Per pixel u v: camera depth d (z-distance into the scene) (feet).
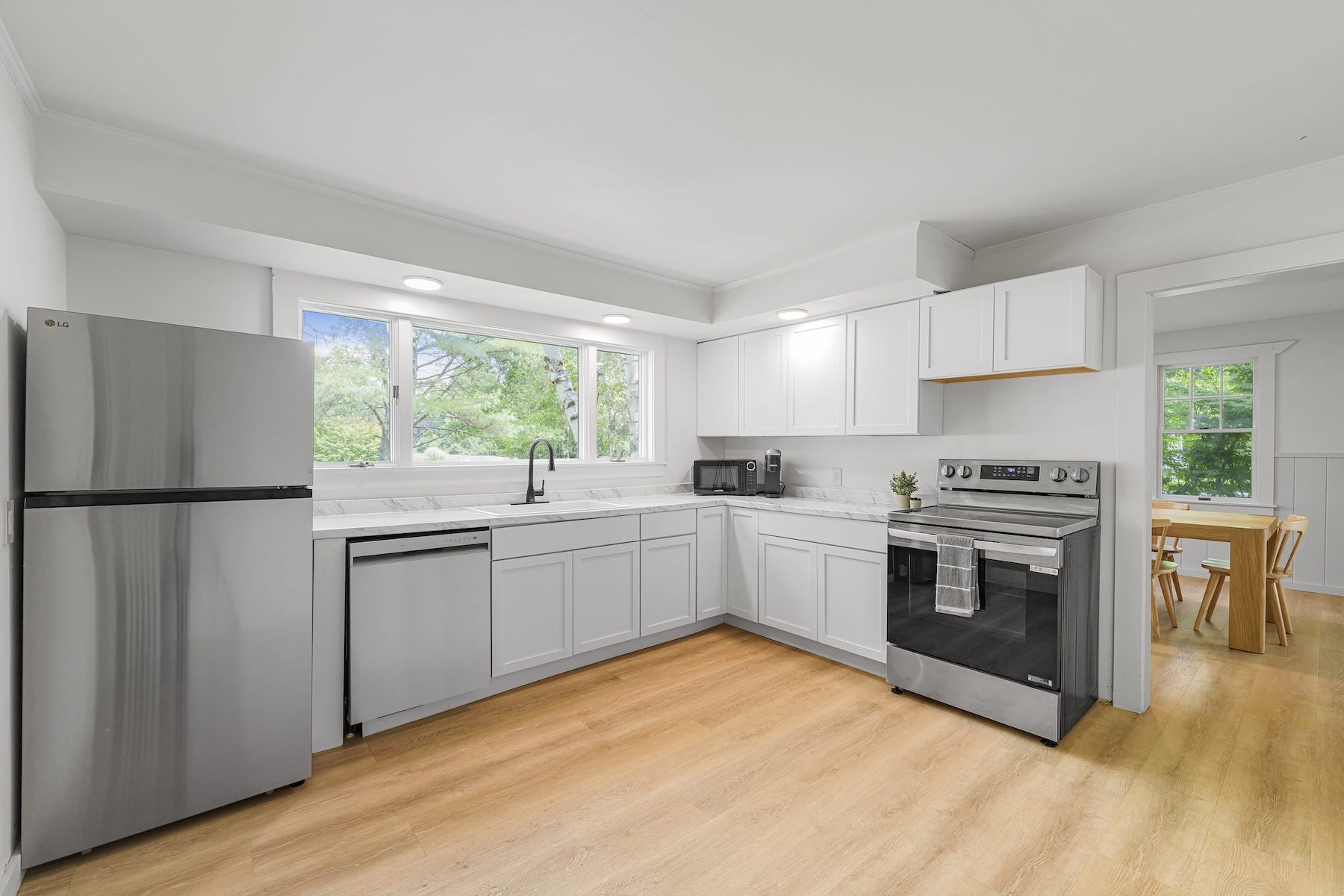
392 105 6.12
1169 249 8.50
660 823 6.27
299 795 6.73
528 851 5.83
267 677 6.61
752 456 14.97
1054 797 6.68
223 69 5.51
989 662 8.48
